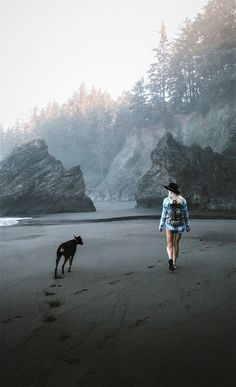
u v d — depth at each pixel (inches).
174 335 144.8
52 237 534.3
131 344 136.8
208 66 2795.3
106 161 3991.1
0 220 1034.7
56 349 133.9
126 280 250.1
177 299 199.2
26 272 283.3
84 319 168.7
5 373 115.4
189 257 340.2
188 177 1421.0
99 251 385.7
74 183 1529.3
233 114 2465.6
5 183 1438.2
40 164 1514.5
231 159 1587.1
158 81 3479.3
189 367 115.7
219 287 223.5
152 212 1235.2
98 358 125.1
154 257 342.3
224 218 924.6
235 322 157.8
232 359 120.4
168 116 3324.3
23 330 155.2
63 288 231.1
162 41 3501.5
